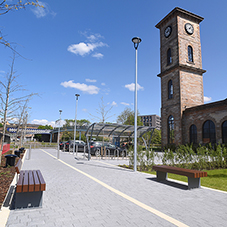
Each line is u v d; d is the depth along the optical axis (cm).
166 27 3033
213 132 2175
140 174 864
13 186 594
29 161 1310
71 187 607
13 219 361
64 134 5778
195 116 2402
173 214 399
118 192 555
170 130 2762
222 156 1208
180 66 2664
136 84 1010
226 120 2020
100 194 534
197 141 2348
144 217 380
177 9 2805
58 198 493
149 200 491
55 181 693
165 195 541
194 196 537
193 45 2909
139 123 4034
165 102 2883
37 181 438
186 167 1106
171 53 2870
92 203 458
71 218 370
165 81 2931
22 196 418
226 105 2020
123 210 416
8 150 2247
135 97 999
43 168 1004
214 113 2155
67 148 2491
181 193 567
